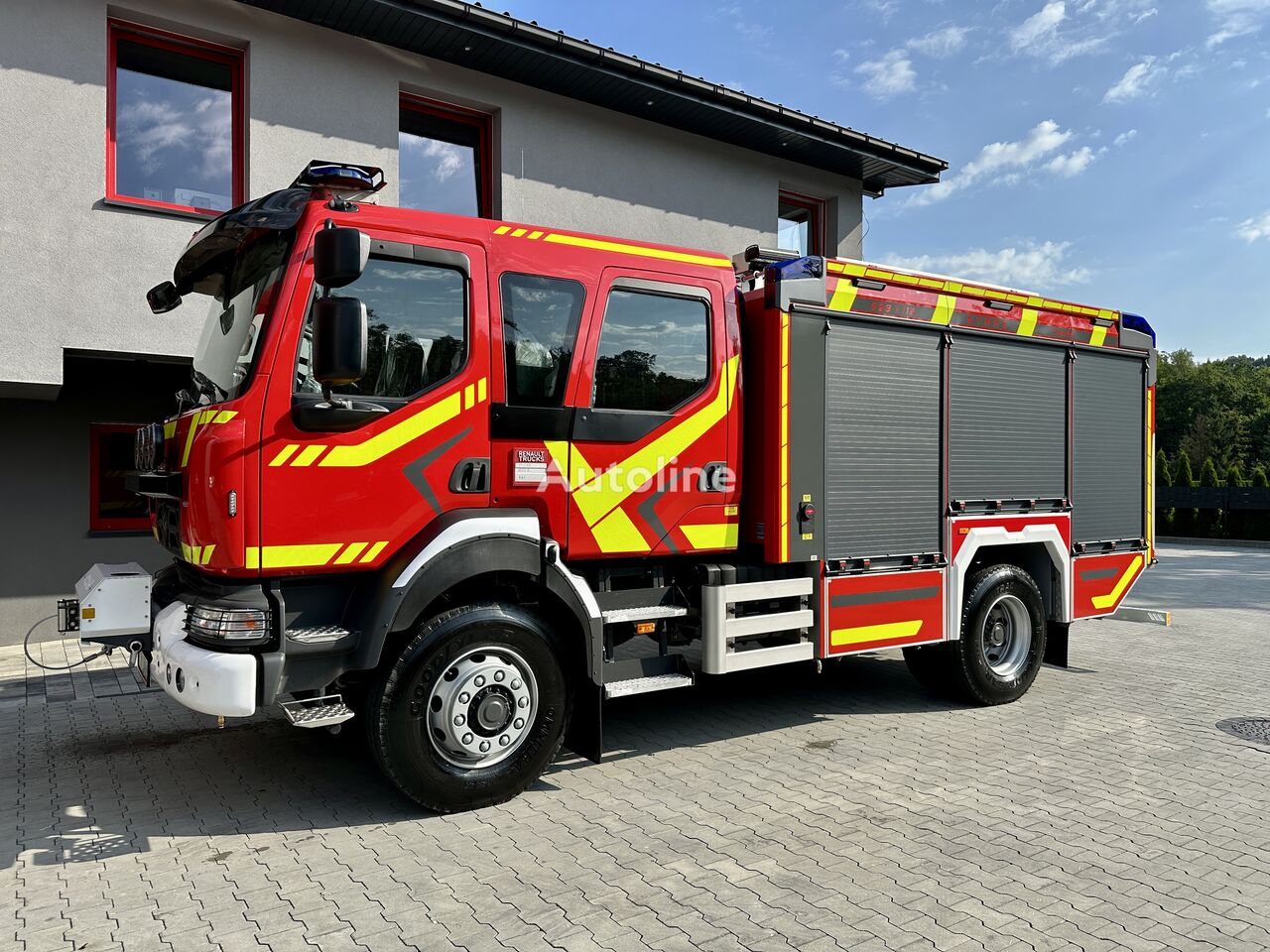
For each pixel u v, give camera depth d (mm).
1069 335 6961
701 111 11211
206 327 4828
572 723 4766
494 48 9445
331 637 3938
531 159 10539
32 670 7508
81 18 7645
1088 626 10461
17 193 7367
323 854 3838
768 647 5285
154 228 8000
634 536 4863
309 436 3938
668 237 11781
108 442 9180
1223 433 70875
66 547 8906
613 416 4777
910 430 5910
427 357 4262
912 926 3205
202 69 8633
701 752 5359
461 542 4195
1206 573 17109
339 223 4066
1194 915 3311
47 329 7512
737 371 5273
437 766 4219
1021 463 6605
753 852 3861
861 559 5652
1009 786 4738
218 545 3770
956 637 6156
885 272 5766
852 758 5242
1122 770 5035
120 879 3600
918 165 13594
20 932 3158
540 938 3111
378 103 9352
